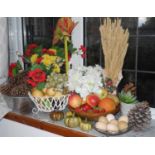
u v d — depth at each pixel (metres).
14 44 1.86
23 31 1.84
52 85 1.37
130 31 1.41
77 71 1.35
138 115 1.19
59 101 1.38
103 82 1.38
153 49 1.37
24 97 1.48
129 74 1.46
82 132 1.23
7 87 1.50
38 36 1.77
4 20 1.60
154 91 1.40
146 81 1.42
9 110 1.51
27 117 1.42
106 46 1.39
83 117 1.28
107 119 1.21
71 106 1.32
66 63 1.43
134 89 1.37
